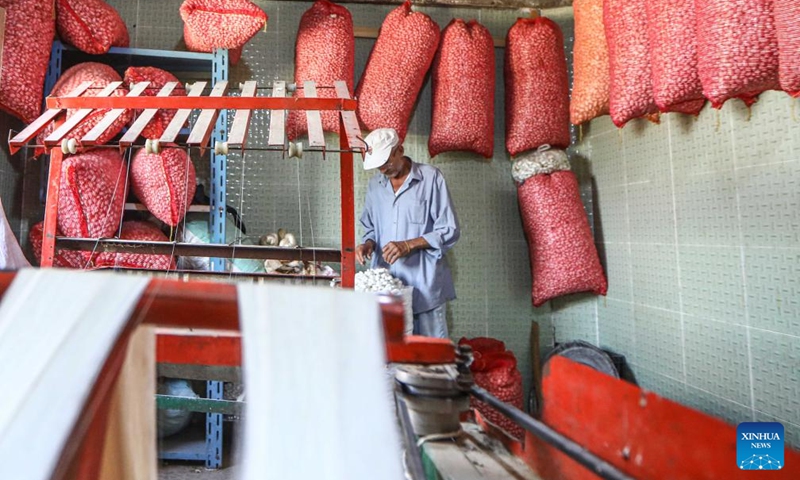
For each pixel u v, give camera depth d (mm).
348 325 492
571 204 2729
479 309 3008
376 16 2996
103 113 2111
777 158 1862
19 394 392
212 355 832
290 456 401
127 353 519
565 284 2715
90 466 442
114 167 2225
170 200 2268
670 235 2393
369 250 2615
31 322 447
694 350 2248
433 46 2711
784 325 1832
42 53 2178
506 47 2893
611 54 2172
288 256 1573
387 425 424
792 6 1377
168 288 499
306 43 2654
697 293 2232
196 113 2516
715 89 1595
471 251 3016
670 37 1812
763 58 1506
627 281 2703
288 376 443
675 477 580
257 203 2848
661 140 2445
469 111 2713
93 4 2312
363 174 2934
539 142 2799
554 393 798
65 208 2096
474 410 980
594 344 2963
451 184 3010
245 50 2879
